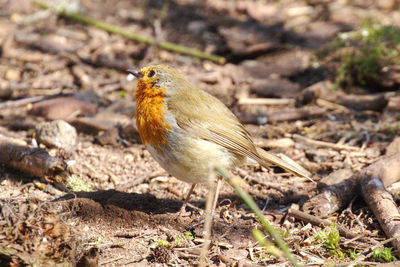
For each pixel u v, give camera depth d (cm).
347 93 1339
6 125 1212
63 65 1494
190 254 773
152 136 842
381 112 1252
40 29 1684
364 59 1348
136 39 1612
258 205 930
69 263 672
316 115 1250
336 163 1046
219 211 905
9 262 655
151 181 1010
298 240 786
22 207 698
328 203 868
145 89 850
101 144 1137
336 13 1720
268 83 1400
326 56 1467
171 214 859
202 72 1462
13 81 1421
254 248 784
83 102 1291
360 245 775
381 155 1058
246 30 1662
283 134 1180
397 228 768
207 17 1775
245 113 1263
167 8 1844
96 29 1702
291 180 1012
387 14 1680
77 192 912
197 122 838
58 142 1094
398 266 687
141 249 788
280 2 1853
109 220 845
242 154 866
